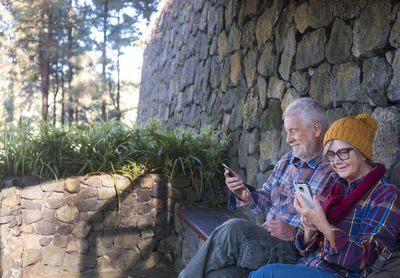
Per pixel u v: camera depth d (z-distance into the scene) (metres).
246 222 1.98
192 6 6.13
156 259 3.98
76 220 3.80
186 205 4.05
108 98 11.72
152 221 3.99
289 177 2.15
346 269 1.52
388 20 2.06
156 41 9.16
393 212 1.43
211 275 1.93
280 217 2.03
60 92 14.92
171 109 6.97
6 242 3.51
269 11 3.45
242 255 1.88
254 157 3.59
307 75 2.81
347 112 2.37
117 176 3.91
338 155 1.55
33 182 3.71
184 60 6.34
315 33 2.71
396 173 1.92
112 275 3.73
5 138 3.81
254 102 3.67
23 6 11.41
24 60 13.53
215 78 4.81
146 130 4.26
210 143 4.27
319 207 1.48
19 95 13.95
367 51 2.18
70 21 11.83
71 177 3.81
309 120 2.01
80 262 3.79
